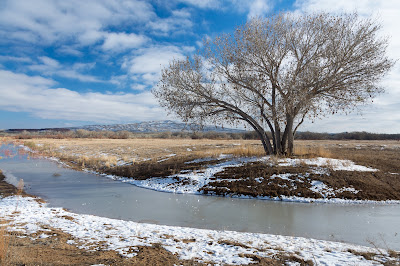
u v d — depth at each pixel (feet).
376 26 59.06
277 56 64.34
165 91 69.67
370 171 55.72
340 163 60.80
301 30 64.23
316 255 20.77
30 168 81.56
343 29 60.23
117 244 21.79
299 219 34.73
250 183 51.55
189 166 68.23
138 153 113.09
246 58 65.51
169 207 40.73
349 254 21.34
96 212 37.60
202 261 18.67
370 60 59.21
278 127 67.92
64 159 104.94
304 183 50.03
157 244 22.20
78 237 23.29
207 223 32.96
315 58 62.08
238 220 34.19
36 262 16.02
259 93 64.64
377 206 41.47
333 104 63.67
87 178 66.74
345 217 35.60
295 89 59.72
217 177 56.65
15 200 40.70
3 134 363.97
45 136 327.26
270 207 40.93
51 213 33.24
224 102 70.33
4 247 16.97
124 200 45.06
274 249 22.18
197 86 68.64
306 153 72.69
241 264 18.35
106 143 185.78
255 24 65.31
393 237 27.86
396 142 160.86
